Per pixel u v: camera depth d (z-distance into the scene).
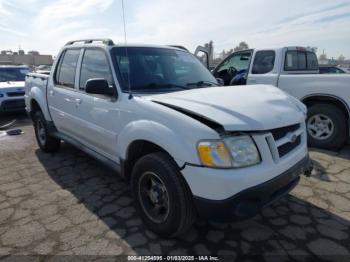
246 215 2.27
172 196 2.48
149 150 2.91
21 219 3.10
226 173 2.20
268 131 2.42
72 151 5.38
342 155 4.88
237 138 2.29
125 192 3.71
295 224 2.96
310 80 5.14
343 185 3.79
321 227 2.90
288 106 2.81
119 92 3.12
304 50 6.30
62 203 3.44
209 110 2.39
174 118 2.45
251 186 2.25
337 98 4.88
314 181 3.90
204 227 2.92
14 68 10.12
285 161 2.53
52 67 4.77
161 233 2.71
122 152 3.04
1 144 5.89
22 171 4.43
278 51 5.75
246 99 2.69
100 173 4.33
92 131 3.63
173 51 3.97
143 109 2.74
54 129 4.88
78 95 3.87
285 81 5.47
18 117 8.95
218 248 2.62
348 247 2.61
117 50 3.48
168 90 3.25
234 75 6.70
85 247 2.64
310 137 5.31
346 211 3.19
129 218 3.10
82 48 4.00
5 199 3.55
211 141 2.23
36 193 3.70
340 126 4.97
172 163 2.50
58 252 2.58
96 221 3.05
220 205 2.22
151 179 2.75
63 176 4.23
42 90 4.96
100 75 3.50
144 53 3.61
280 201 3.40
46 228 2.93
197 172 2.26
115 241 2.72
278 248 2.60
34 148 5.61
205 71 4.10
